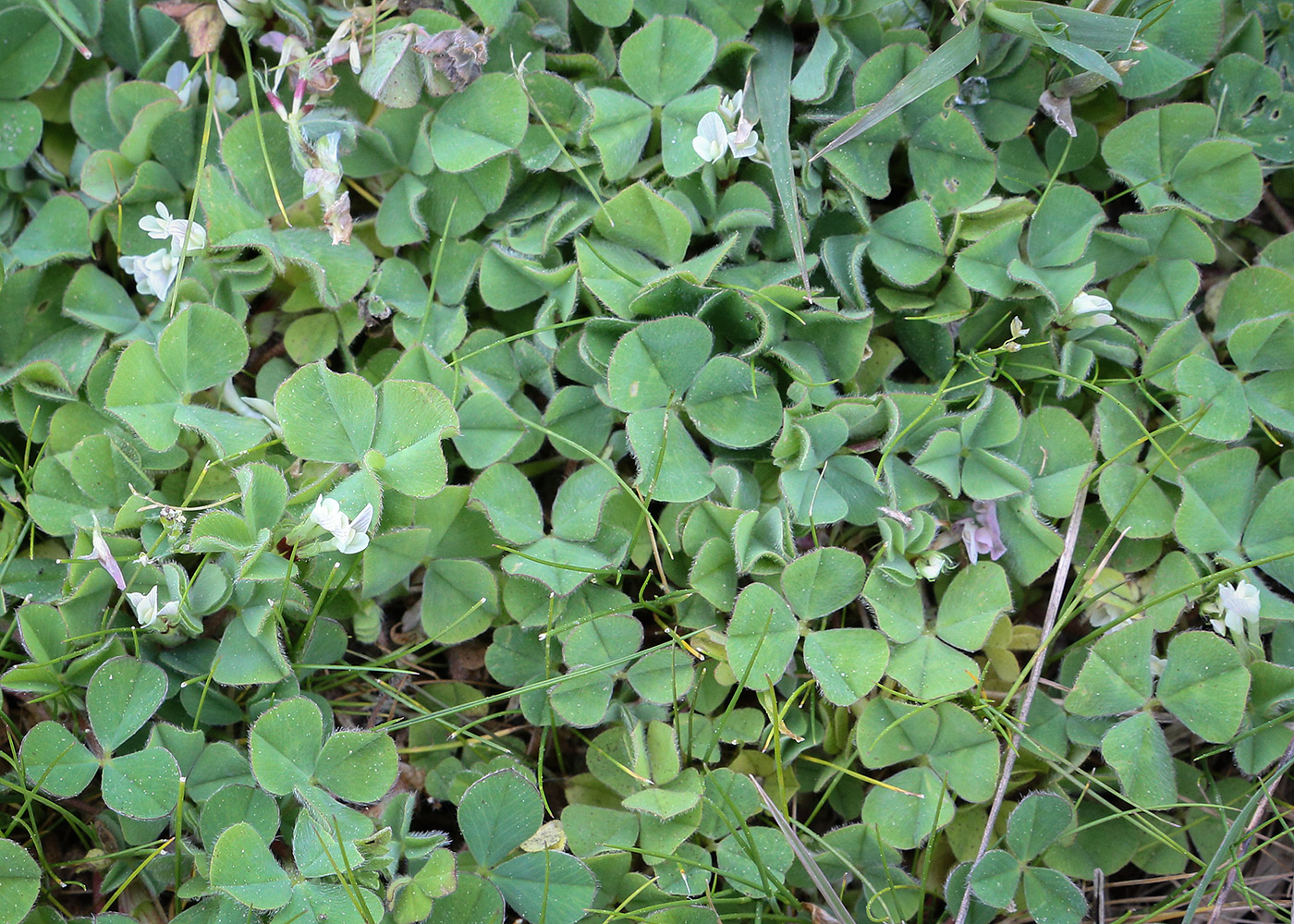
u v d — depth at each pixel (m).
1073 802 0.35
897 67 0.35
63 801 0.34
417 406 0.34
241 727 0.35
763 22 0.36
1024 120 0.36
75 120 0.36
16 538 0.35
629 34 0.36
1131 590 0.35
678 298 0.35
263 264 0.35
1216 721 0.34
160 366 0.34
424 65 0.35
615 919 0.34
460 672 0.36
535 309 0.36
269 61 0.37
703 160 0.35
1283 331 0.35
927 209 0.35
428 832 0.35
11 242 0.36
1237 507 0.35
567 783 0.35
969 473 0.35
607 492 0.35
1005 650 0.35
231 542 0.33
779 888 0.34
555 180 0.36
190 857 0.34
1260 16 0.36
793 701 0.35
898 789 0.34
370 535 0.34
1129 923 0.35
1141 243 0.36
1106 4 0.35
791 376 0.35
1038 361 0.35
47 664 0.33
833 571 0.34
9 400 0.35
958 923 0.34
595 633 0.34
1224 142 0.35
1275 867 0.35
